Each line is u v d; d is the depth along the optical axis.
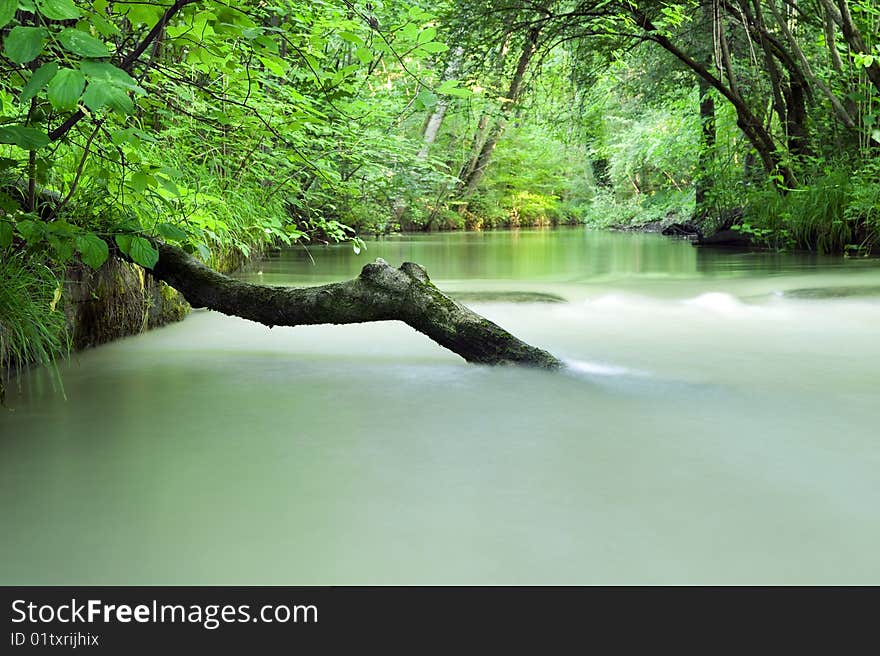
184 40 2.34
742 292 5.04
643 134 21.97
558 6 10.11
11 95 2.56
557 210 31.48
